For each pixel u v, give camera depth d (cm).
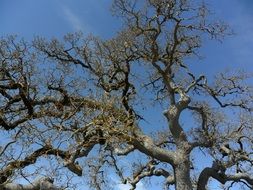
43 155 1991
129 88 2548
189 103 2509
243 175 2584
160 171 2628
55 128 2070
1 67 2177
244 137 2603
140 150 2425
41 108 2203
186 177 2352
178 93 2553
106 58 2528
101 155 2286
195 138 2581
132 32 2466
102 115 2197
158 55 2475
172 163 2386
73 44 2539
